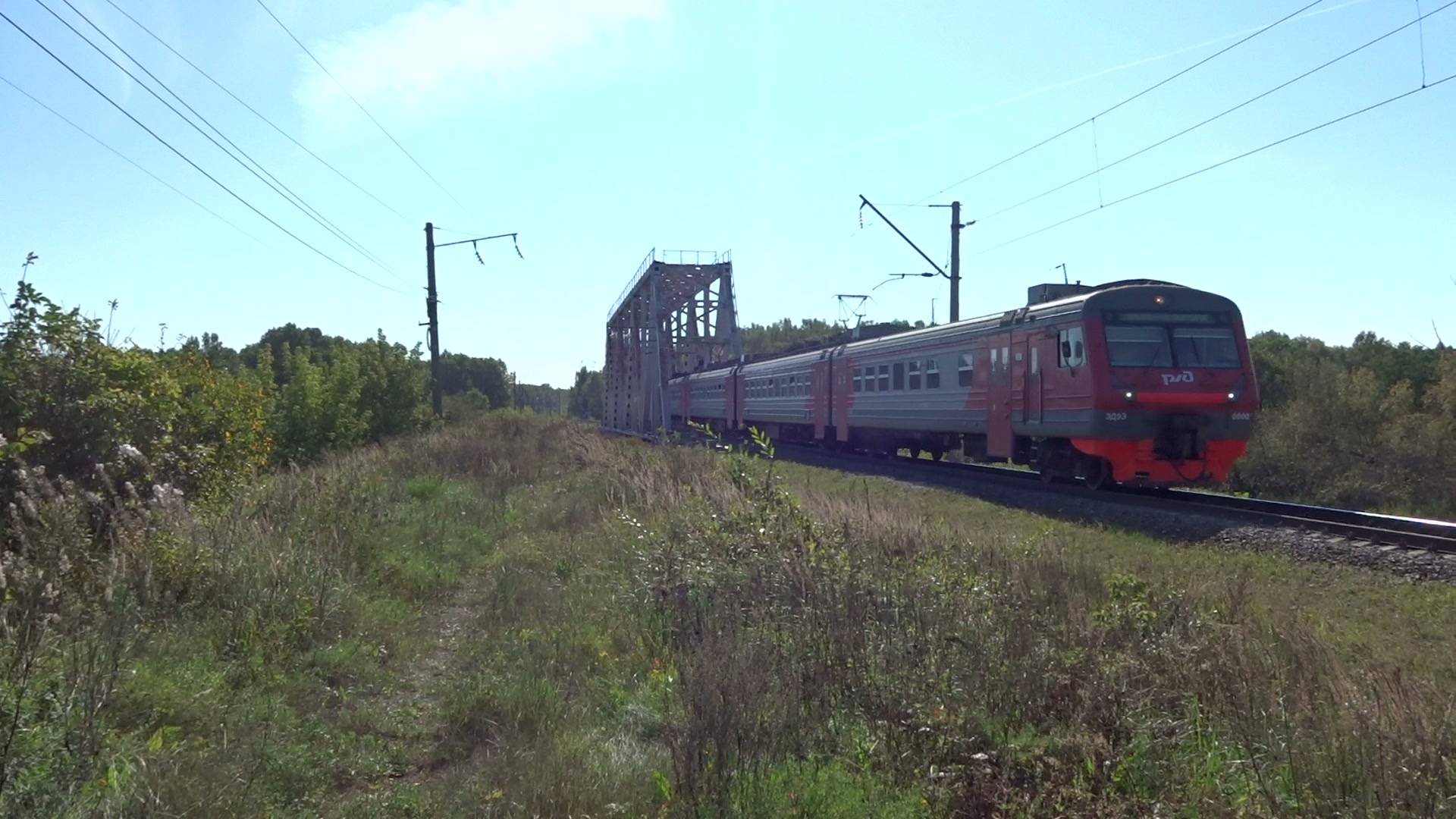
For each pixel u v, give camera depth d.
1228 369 16.22
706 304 51.12
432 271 31.64
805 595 7.39
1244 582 8.65
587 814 4.74
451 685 6.80
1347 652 7.31
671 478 15.73
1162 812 4.69
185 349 13.42
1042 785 5.02
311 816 4.72
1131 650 6.27
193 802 4.52
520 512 15.30
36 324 9.04
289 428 24.02
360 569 9.85
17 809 4.23
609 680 6.93
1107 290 16.50
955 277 23.69
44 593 5.91
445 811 4.82
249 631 7.16
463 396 56.78
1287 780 4.67
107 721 5.34
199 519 8.58
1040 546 10.45
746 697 5.31
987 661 6.14
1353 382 24.98
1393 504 20.30
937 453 24.25
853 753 5.28
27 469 7.05
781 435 34.94
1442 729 4.71
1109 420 15.90
